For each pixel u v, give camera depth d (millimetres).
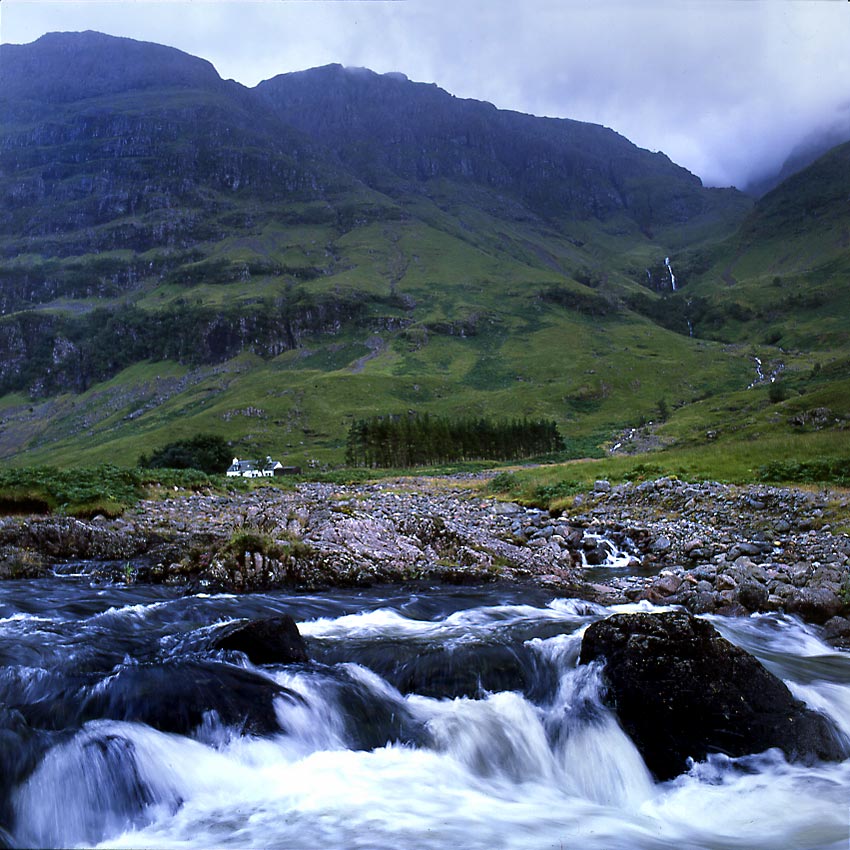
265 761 9141
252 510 29531
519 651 12531
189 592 17484
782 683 11016
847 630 15125
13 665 10578
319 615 15562
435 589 18844
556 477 38750
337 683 10914
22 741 8055
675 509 28688
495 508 34188
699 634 10781
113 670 10531
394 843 7410
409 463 138750
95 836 7602
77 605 15523
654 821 8508
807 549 21141
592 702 10680
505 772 9664
